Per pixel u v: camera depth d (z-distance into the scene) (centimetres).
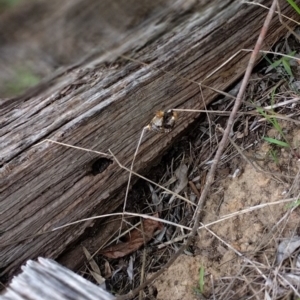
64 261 115
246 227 108
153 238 116
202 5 96
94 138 110
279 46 119
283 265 102
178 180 118
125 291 114
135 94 110
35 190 108
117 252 117
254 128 115
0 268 109
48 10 80
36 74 87
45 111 109
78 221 111
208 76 114
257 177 111
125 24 87
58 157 108
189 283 108
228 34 111
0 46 82
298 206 105
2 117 110
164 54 108
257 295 102
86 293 99
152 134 113
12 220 108
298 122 110
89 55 89
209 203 113
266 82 118
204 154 118
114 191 114
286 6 114
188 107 115
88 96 109
